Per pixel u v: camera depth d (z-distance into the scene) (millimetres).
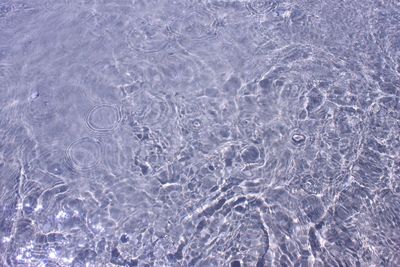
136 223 2680
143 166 2918
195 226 2668
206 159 2945
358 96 3277
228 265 2529
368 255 2586
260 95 3270
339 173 2908
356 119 3160
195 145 3014
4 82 3332
